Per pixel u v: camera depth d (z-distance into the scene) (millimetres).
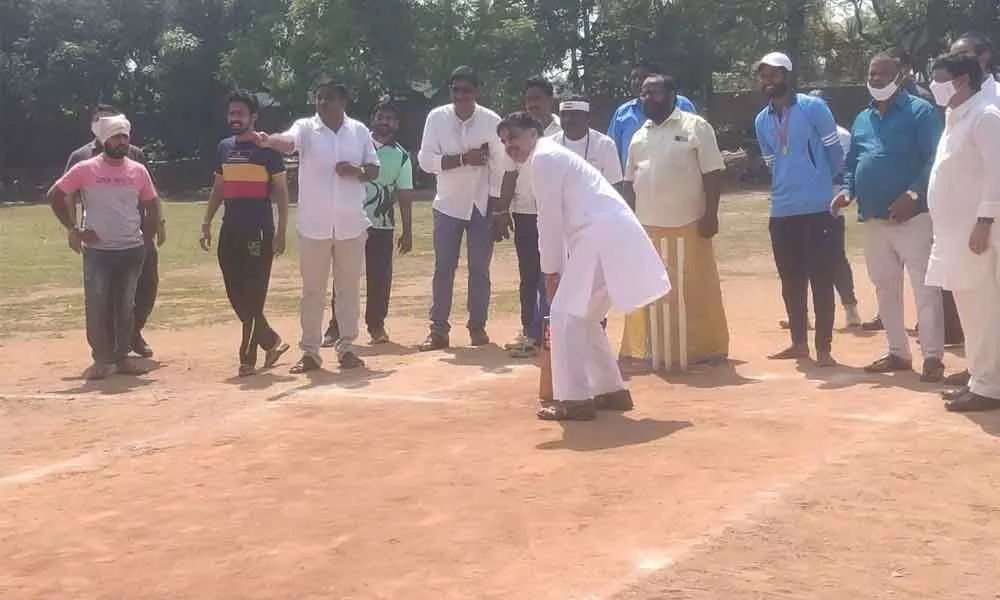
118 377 9664
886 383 8242
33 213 36969
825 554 4746
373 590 4492
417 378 9094
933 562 4645
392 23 47719
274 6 53125
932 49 48812
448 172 10469
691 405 7762
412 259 20172
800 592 4352
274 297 15367
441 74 48875
